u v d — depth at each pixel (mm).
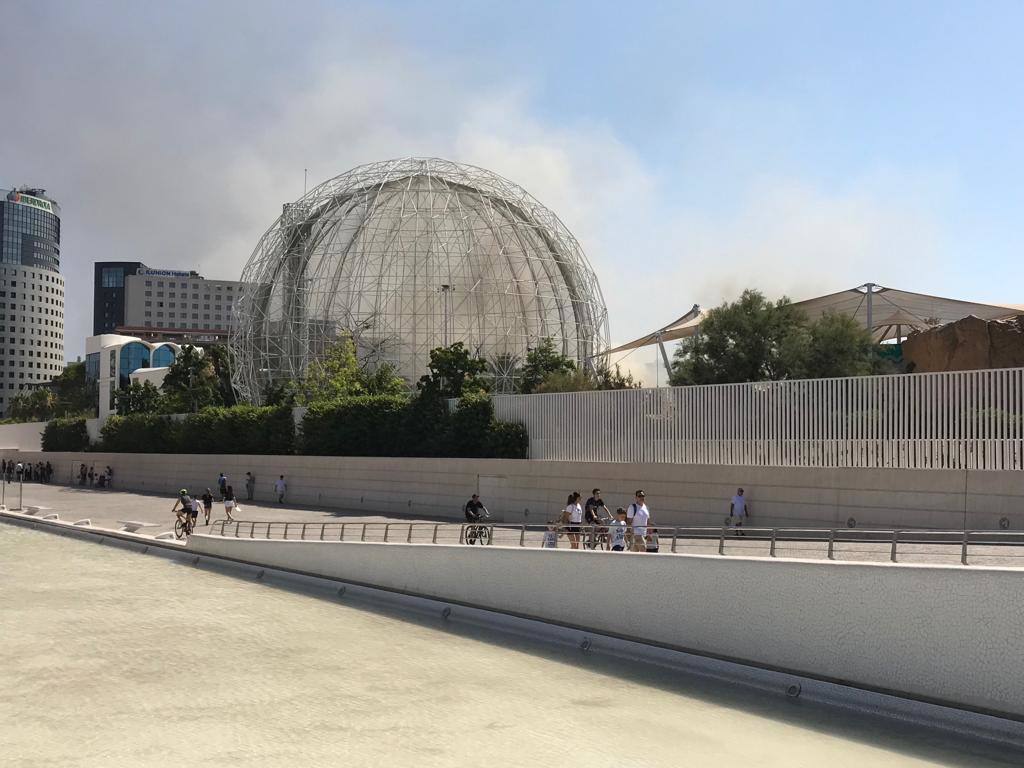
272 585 29797
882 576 16562
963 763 13797
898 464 25828
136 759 13969
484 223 75875
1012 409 23656
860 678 16750
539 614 22703
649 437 33719
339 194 78875
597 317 83938
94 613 24953
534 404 39625
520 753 14188
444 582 25406
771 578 18094
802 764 13703
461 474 42156
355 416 52156
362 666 19406
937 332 36500
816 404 27922
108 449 83688
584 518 27328
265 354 77750
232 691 17547
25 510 53812
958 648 15562
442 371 47969
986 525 23609
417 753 14195
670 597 19797
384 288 72625
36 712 16281
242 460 59625
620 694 17422
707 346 43312
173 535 39469
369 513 46344
